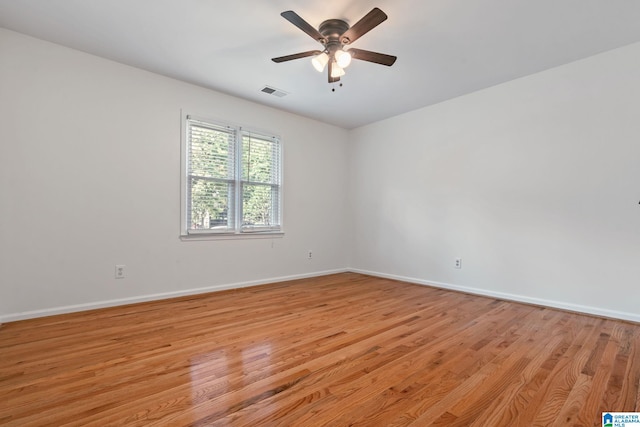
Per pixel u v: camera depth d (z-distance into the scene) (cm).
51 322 277
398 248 488
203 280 390
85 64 312
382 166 512
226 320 288
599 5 237
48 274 293
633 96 293
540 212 348
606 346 234
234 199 420
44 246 291
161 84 359
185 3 238
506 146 374
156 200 354
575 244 325
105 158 323
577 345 235
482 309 330
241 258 425
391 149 500
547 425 144
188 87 378
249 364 202
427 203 452
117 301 329
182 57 320
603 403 161
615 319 299
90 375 186
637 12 244
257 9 245
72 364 199
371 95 413
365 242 538
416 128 467
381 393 170
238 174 421
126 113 335
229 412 151
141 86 345
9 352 216
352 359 210
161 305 336
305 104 446
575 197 325
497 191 382
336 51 259
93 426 140
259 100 431
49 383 176
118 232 330
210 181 398
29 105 285
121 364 200
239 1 236
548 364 204
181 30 274
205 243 391
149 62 330
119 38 287
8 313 275
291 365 201
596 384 179
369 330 266
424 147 457
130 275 337
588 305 316
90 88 315
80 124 309
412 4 236
